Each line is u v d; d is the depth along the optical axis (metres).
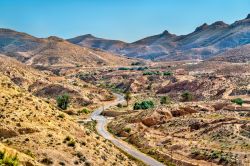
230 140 120.25
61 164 62.25
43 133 68.81
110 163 72.44
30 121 70.69
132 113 186.12
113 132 155.62
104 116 195.25
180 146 122.69
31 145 63.69
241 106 173.62
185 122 146.38
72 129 80.06
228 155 107.81
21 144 63.16
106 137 144.88
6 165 47.47
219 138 124.25
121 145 132.25
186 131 140.00
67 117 86.12
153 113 161.50
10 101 74.75
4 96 76.06
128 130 150.12
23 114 72.06
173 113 165.12
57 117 80.69
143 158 116.25
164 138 135.00
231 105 175.00
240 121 135.25
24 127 67.31
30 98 81.56
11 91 80.62
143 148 128.25
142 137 137.12
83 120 180.38
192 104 179.75
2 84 82.31
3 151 50.97
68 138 71.38
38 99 86.06
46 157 61.97
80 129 82.44
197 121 143.75
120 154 84.00
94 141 80.88
